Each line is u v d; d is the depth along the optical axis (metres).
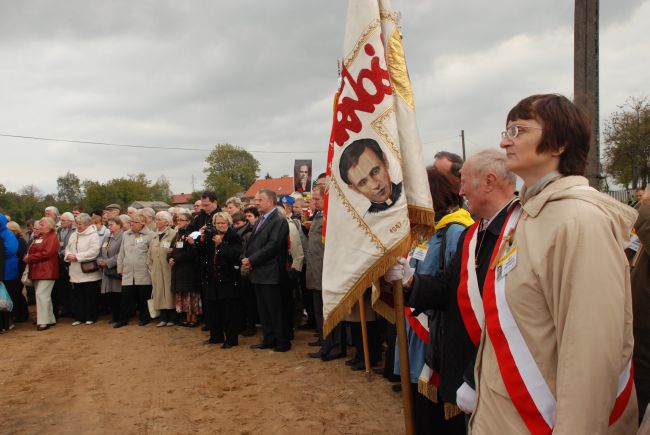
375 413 4.03
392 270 2.40
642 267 2.44
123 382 5.25
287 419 3.99
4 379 5.55
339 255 2.54
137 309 9.69
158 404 4.52
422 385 2.70
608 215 1.41
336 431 3.72
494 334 1.62
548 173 1.62
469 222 2.81
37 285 8.35
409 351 3.00
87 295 8.66
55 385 5.26
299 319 7.91
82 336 7.63
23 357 6.51
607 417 1.31
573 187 1.50
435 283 2.39
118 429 4.00
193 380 5.17
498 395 1.60
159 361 5.98
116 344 6.98
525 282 1.51
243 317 7.19
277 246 6.01
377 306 2.86
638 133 16.97
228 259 6.35
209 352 6.26
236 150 81.38
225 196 66.75
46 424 4.19
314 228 6.04
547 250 1.46
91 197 53.91
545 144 1.59
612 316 1.31
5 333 8.08
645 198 2.46
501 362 1.58
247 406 4.34
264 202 6.07
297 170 16.56
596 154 5.57
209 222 7.26
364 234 2.46
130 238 8.23
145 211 8.50
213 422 4.03
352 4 2.60
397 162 2.47
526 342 1.52
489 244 2.05
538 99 1.64
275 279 6.03
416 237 2.68
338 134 2.59
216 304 6.66
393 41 2.65
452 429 2.79
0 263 7.91
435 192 2.88
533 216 1.55
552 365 1.48
